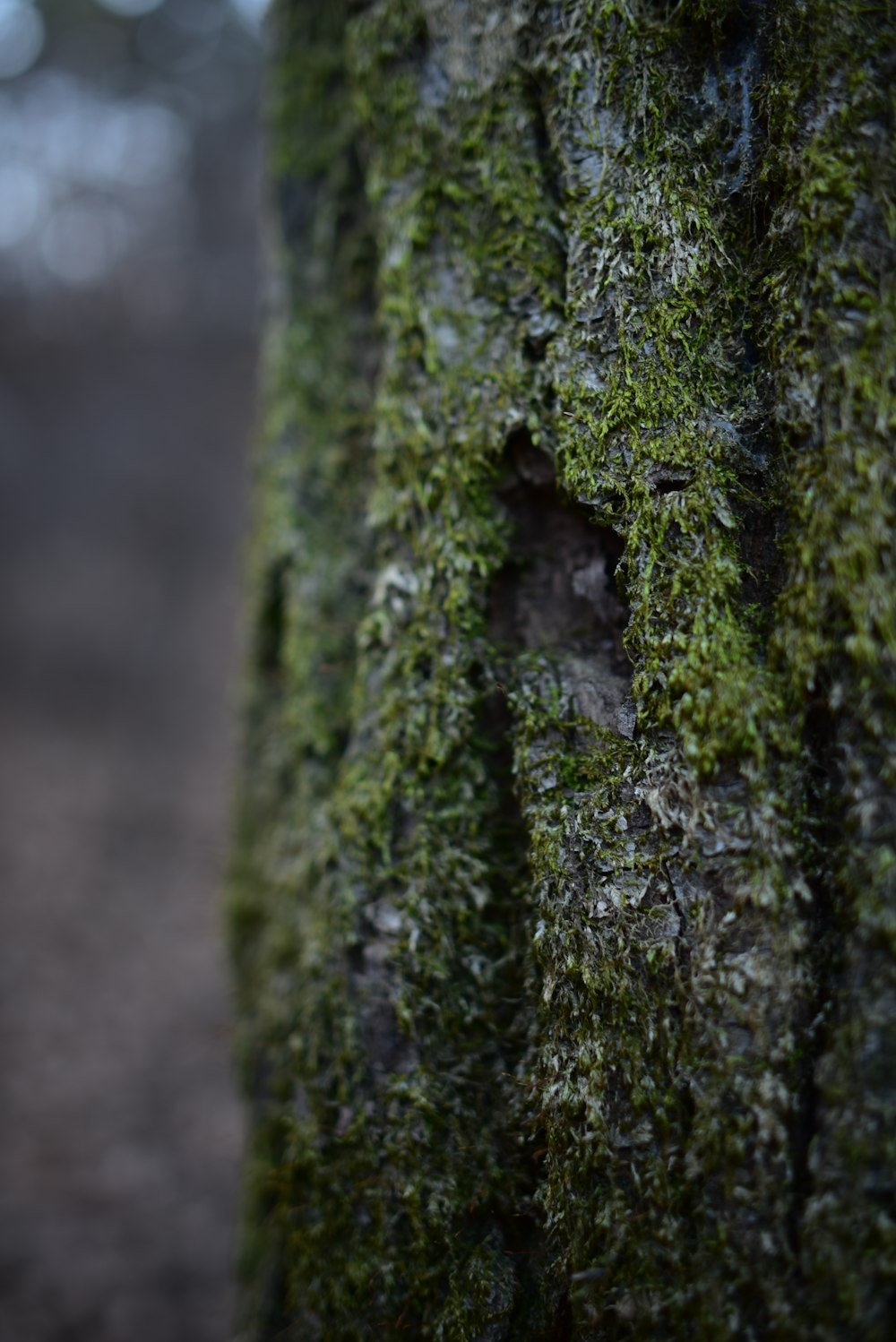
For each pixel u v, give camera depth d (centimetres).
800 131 28
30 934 95
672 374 29
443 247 33
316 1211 33
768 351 29
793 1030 28
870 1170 27
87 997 84
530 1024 31
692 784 29
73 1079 72
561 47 31
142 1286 52
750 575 29
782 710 28
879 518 27
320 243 40
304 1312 33
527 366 31
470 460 32
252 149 165
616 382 30
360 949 33
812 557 28
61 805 132
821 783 28
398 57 33
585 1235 29
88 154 168
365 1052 32
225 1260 53
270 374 42
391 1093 32
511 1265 30
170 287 174
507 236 32
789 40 29
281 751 41
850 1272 27
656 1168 28
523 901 32
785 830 28
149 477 179
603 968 29
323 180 40
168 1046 77
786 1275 27
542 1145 31
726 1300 27
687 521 29
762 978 28
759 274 29
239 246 170
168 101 163
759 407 29
